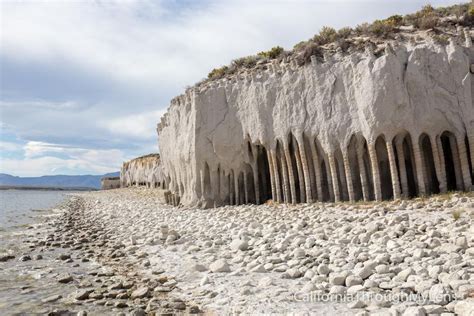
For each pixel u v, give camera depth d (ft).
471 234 35.53
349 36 88.63
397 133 69.56
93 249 52.85
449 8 87.97
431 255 30.91
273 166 88.28
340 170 77.82
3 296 31.89
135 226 72.18
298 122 82.58
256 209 80.69
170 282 33.01
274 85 89.35
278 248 40.52
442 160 68.39
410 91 70.08
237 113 97.40
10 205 167.73
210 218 73.26
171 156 124.36
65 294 32.14
